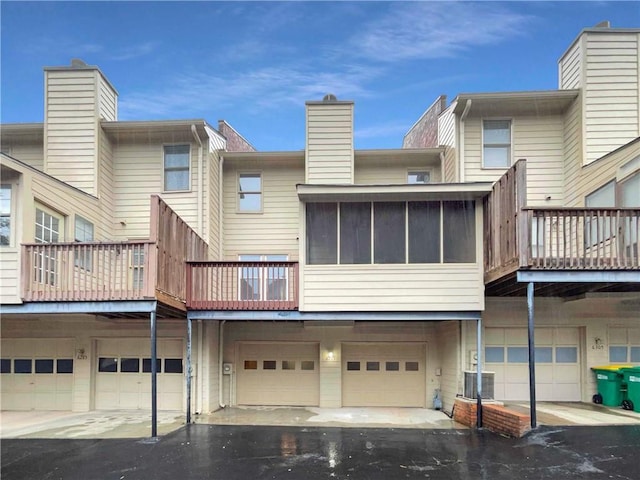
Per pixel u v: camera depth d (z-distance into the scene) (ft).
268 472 19.62
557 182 34.83
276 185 39.93
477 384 28.94
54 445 24.20
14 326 36.06
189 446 23.82
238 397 37.76
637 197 26.78
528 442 22.86
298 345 38.06
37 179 27.81
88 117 35.14
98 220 34.60
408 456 21.71
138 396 35.53
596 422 26.03
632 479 17.95
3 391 35.73
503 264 27.20
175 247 29.14
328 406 36.47
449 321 34.27
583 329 33.78
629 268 24.75
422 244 30.37
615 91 33.01
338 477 18.95
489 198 29.63
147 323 35.53
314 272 30.42
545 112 35.17
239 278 30.91
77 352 35.55
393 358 37.52
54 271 26.63
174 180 37.06
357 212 30.83
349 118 37.40
